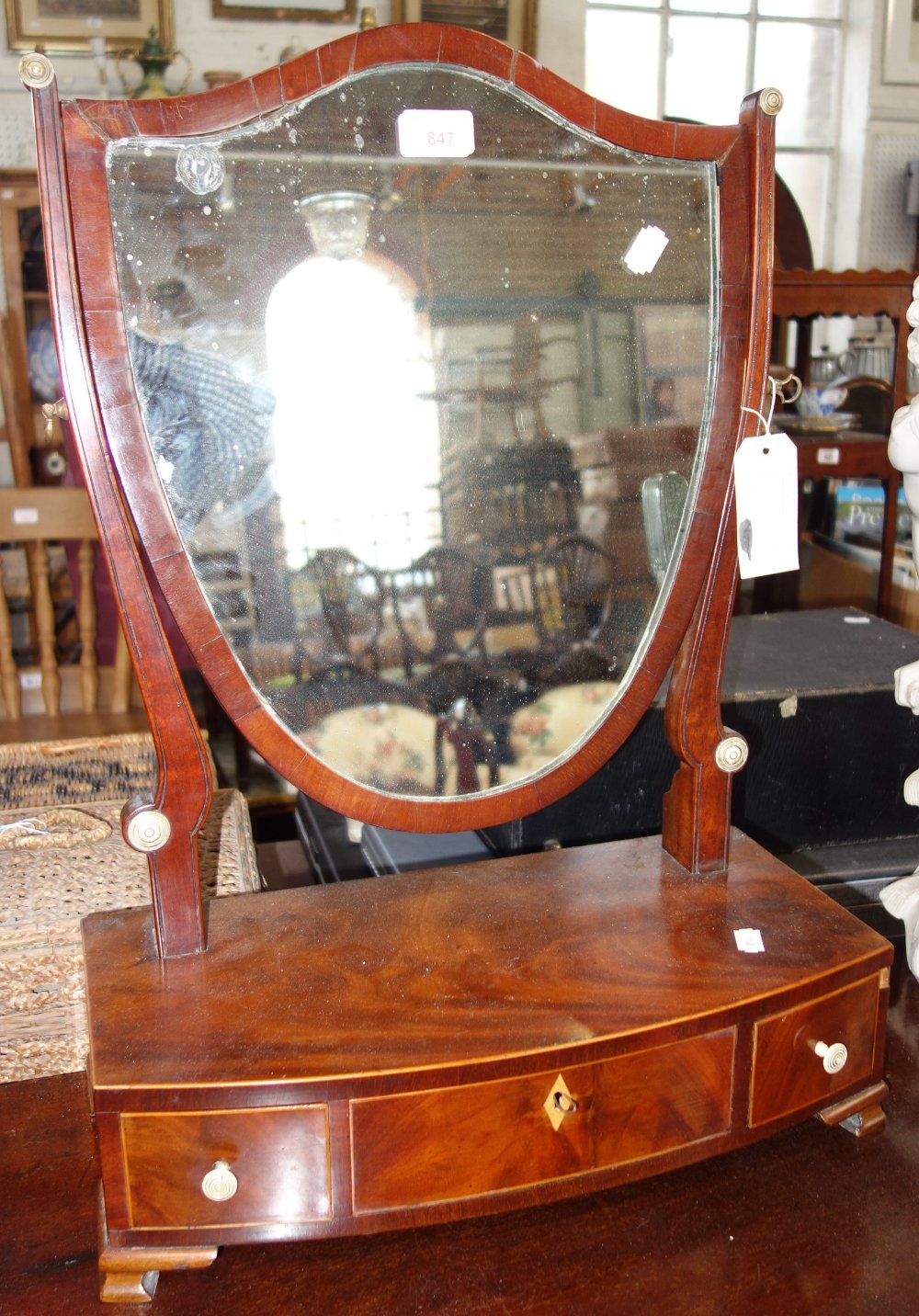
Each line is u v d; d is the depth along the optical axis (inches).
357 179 24.3
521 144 25.1
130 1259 23.6
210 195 23.5
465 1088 23.4
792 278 71.6
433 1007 25.0
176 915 26.8
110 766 40.5
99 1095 22.5
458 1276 24.4
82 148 22.4
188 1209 23.5
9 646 59.6
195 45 102.4
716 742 29.8
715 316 27.3
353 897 29.7
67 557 76.5
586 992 25.6
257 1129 23.0
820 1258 24.8
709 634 28.8
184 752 25.8
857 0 113.0
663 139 25.8
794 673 39.0
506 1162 24.2
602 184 25.9
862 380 82.0
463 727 28.0
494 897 29.6
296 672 26.5
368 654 26.9
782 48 116.0
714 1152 26.2
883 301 73.4
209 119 23.0
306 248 24.4
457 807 28.3
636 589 28.5
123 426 23.8
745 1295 23.9
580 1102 24.3
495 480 26.9
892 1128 28.7
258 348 24.6
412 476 26.2
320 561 26.1
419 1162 23.7
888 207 117.6
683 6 113.3
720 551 28.2
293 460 25.4
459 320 25.7
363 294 25.0
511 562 27.5
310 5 103.4
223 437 24.8
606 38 112.7
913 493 30.1
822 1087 27.3
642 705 29.2
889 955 27.4
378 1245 25.2
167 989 25.7
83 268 22.9
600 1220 25.8
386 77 23.9
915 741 38.9
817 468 77.2
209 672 25.7
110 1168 23.1
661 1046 24.7
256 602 25.8
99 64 92.5
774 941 27.6
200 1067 23.1
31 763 40.8
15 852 34.1
